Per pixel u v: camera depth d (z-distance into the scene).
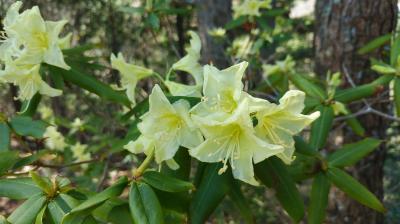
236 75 0.19
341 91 0.33
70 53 0.28
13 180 0.21
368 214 0.51
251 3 0.52
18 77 0.25
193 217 0.21
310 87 0.33
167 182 0.20
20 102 0.45
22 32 0.24
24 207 0.20
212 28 0.74
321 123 0.30
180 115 0.20
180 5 0.60
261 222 0.54
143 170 0.20
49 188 0.20
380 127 0.50
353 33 0.47
